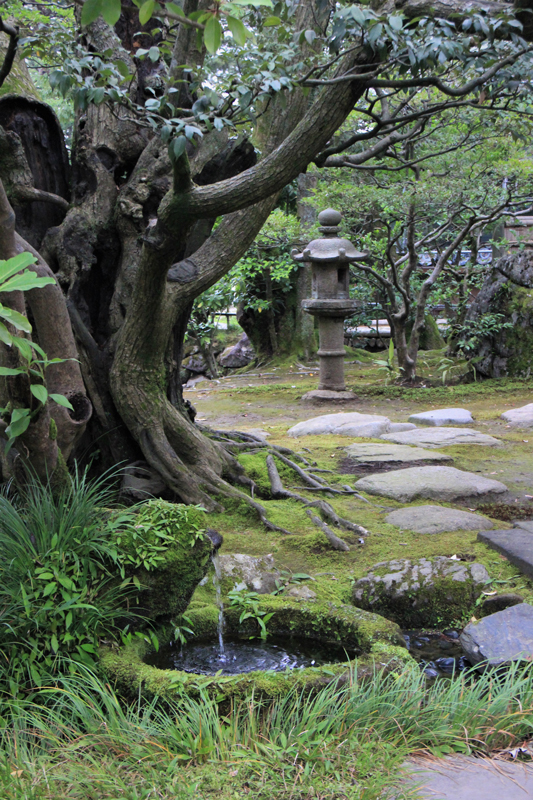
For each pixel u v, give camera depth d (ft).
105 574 10.04
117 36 15.92
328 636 11.09
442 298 47.14
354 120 32.22
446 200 34.37
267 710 8.60
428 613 12.32
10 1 14.44
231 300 48.29
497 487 17.63
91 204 15.56
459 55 11.25
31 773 7.30
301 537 14.24
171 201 11.98
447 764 7.67
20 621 9.27
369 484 17.98
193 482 15.55
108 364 15.72
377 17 10.15
